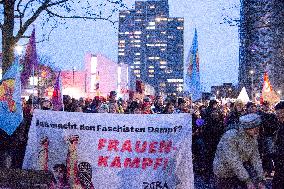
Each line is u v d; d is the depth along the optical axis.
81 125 6.66
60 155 6.62
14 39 12.68
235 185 6.16
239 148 6.14
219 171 6.21
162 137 6.68
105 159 6.62
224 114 16.62
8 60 12.63
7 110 7.25
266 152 13.13
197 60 11.05
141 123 6.68
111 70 39.16
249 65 81.06
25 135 10.09
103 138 6.65
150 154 6.65
